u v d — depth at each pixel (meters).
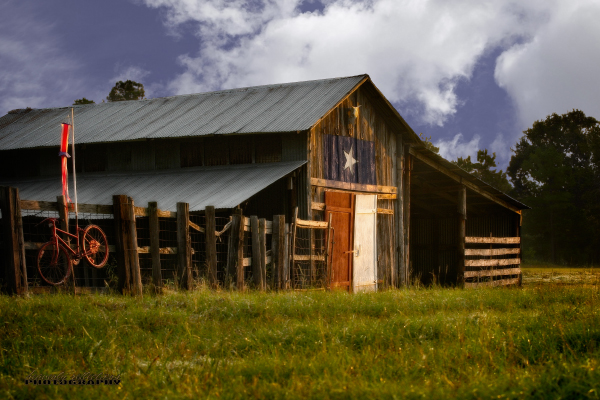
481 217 25.12
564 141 63.72
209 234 12.12
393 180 20.73
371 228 19.27
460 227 20.95
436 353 6.34
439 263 25.52
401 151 20.95
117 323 7.77
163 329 7.79
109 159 20.70
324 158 17.80
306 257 15.09
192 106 21.88
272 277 13.49
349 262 18.08
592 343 6.60
